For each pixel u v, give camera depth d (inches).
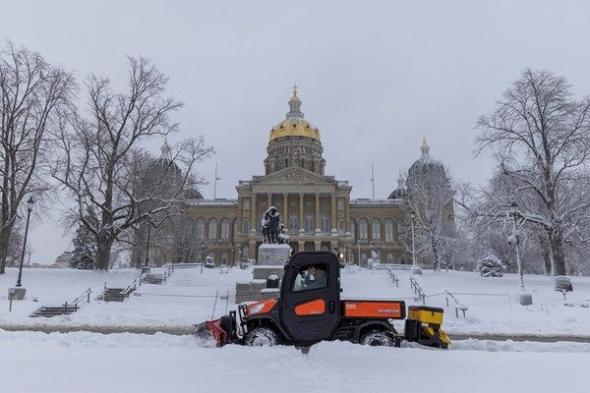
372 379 313.4
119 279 1432.1
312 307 463.8
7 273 1475.1
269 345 446.3
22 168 1521.9
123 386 291.4
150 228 2020.2
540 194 1432.1
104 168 1576.0
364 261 3865.7
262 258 1443.2
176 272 1649.9
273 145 4296.3
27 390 281.4
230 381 304.7
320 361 363.6
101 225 1581.0
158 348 441.4
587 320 854.5
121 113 1605.6
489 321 871.7
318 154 4320.9
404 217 3157.0
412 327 484.7
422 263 2972.4
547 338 709.3
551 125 1438.2
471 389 293.0
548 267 1847.9
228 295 1176.2
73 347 450.0
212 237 3934.5
